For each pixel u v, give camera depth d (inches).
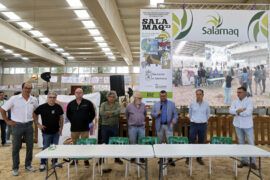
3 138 204.2
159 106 147.2
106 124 146.9
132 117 144.1
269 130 193.0
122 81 204.4
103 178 126.1
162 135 146.3
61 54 634.8
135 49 589.9
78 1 296.4
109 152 103.2
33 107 135.1
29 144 135.6
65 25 391.2
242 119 139.3
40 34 443.5
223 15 170.2
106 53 615.8
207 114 147.9
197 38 169.8
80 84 698.2
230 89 169.3
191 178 125.8
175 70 168.7
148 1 299.1
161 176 103.7
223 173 133.8
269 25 169.9
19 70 719.1
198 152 103.5
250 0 265.7
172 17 170.1
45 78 243.6
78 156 97.0
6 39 369.1
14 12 329.7
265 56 168.1
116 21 332.2
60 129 139.4
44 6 310.8
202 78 169.6
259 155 99.9
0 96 205.0
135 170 138.3
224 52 169.9
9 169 141.6
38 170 139.1
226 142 132.6
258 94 167.5
